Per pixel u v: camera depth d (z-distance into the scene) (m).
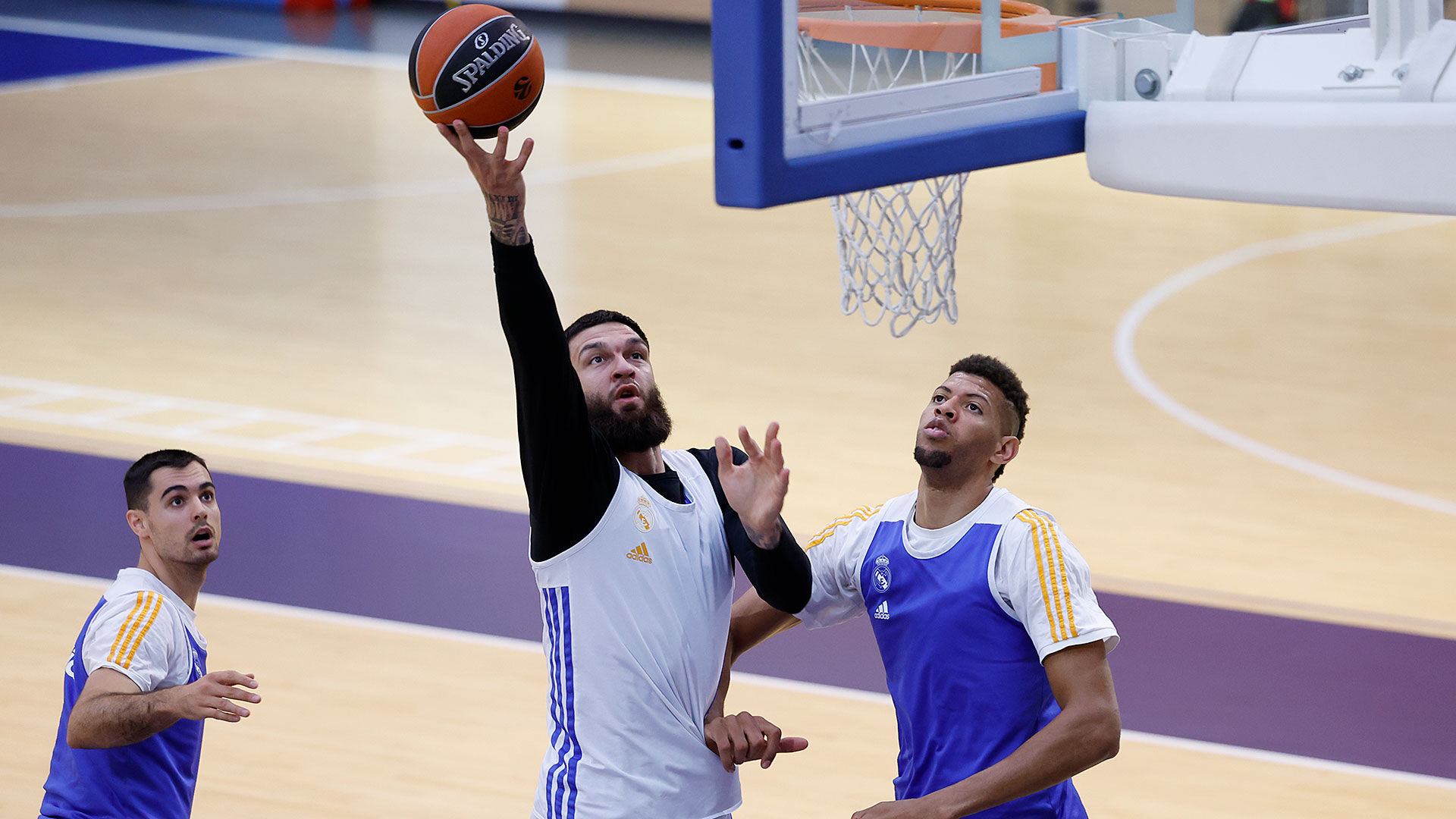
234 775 13.73
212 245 33.53
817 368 26.52
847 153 7.79
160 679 9.90
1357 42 8.90
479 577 18.11
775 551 8.65
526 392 8.23
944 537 9.20
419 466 21.56
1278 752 14.52
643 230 35.81
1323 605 17.64
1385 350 27.97
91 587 17.50
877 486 21.14
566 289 30.89
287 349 26.77
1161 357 27.47
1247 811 13.47
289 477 21.00
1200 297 31.41
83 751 9.79
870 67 8.73
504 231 7.91
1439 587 18.17
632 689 8.68
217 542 10.41
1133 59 9.33
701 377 25.86
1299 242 36.09
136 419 23.14
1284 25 9.49
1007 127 8.88
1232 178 8.88
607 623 8.66
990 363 9.25
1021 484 21.48
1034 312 30.16
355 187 39.12
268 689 15.38
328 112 47.28
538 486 8.48
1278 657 16.38
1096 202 40.00
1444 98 8.36
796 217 37.84
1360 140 8.49
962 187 11.37
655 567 8.76
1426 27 8.65
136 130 44.38
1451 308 30.59
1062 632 8.62
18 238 33.56
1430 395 25.52
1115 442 23.17
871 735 14.79
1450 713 15.20
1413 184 8.38
